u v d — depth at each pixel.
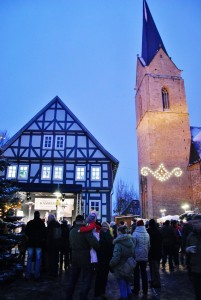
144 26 48.03
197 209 33.53
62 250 10.77
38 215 9.29
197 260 4.75
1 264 8.89
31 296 6.87
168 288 7.79
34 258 9.43
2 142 29.80
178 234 12.51
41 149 26.95
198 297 4.66
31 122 27.72
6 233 9.08
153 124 38.16
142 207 39.62
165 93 40.47
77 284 8.41
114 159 26.56
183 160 36.84
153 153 36.88
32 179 26.11
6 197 8.91
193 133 40.06
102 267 7.14
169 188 35.38
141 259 7.11
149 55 44.19
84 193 25.89
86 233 6.03
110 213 25.36
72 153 26.92
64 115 28.08
